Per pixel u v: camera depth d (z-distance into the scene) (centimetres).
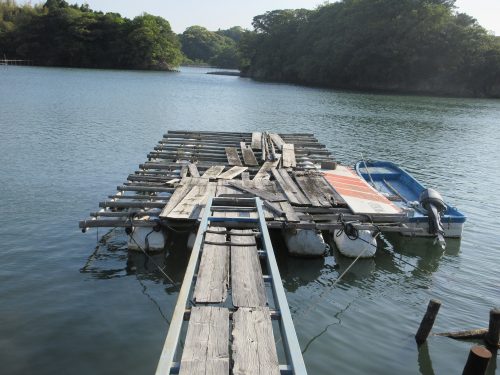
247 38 12138
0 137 2361
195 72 13875
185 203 1151
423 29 8150
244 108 4469
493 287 1016
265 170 1512
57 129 2691
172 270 1016
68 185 1606
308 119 3850
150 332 782
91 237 1170
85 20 10988
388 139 3052
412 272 1082
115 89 5709
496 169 2298
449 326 847
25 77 6838
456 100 7162
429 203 1241
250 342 600
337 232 1175
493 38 8388
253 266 827
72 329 782
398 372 717
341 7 9719
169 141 1936
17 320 798
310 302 920
